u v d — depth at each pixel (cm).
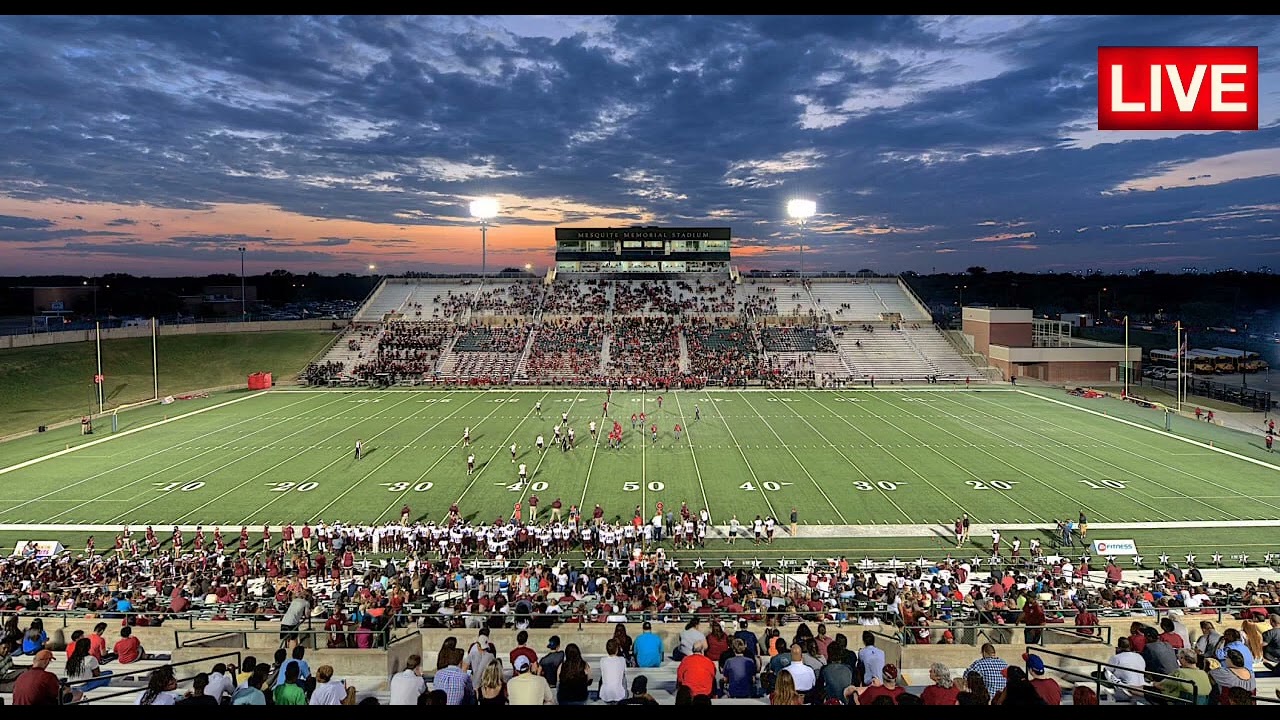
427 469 3819
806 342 7669
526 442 4434
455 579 2256
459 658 968
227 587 2080
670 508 3195
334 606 1862
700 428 4831
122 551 2673
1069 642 1572
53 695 811
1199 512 3108
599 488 3488
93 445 4391
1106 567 2550
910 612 1652
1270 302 17125
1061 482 3553
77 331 6969
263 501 3297
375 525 2980
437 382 6825
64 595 2020
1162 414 5328
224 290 14600
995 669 947
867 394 6253
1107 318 15212
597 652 1524
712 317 8144
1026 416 5247
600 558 2672
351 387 6706
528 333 7781
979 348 7531
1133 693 1019
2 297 11906
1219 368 7844
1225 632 1204
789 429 4797
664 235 9119
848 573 2381
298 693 871
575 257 9131
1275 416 5322
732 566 2483
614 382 6725
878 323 8200
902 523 3008
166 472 3772
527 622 1686
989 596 2002
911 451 4184
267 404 5831
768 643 1370
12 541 2836
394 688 913
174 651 1379
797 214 9281
